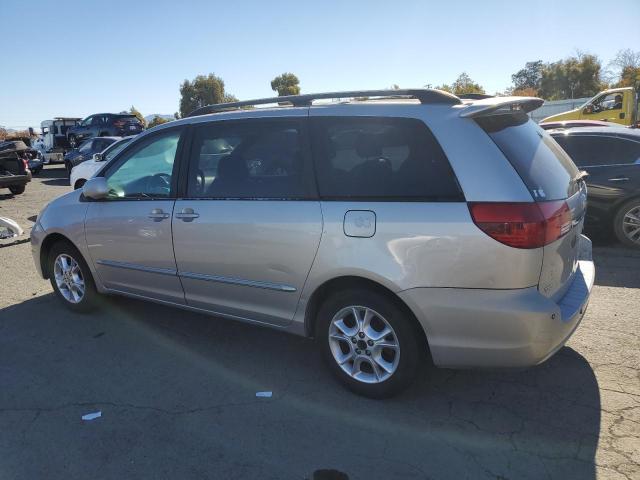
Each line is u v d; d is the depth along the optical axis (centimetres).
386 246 289
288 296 334
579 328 415
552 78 5284
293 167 329
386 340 309
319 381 351
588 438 278
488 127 290
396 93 316
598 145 661
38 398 338
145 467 268
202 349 407
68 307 491
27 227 968
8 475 264
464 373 353
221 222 351
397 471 259
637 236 643
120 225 414
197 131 378
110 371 373
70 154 1781
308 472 260
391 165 298
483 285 270
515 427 291
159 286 407
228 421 306
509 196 266
